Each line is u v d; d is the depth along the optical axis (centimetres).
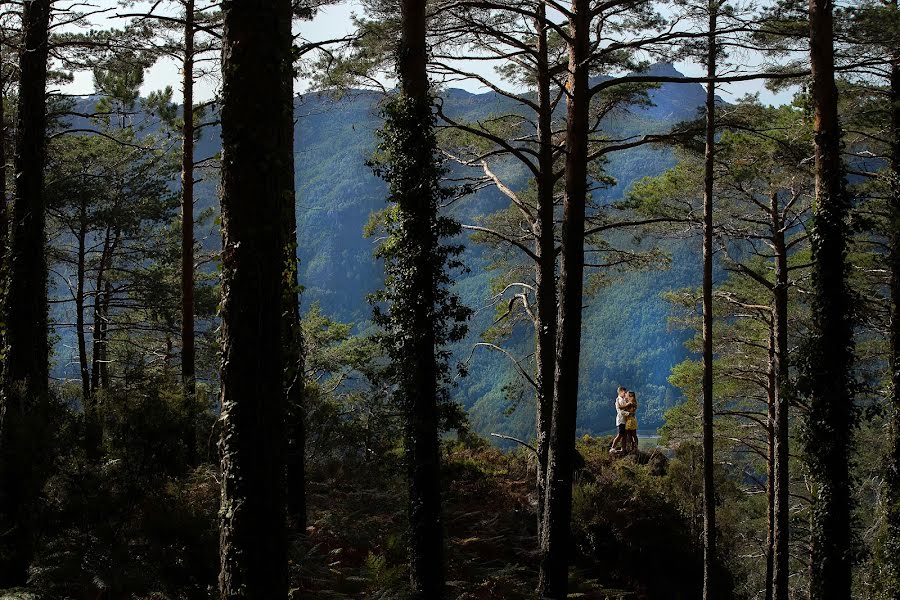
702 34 1246
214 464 1029
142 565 741
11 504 748
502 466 1945
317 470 1700
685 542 1648
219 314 697
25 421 786
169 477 831
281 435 703
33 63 1167
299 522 1253
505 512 1655
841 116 1728
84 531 762
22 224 1142
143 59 1567
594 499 1628
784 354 2055
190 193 1662
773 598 2258
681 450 2114
